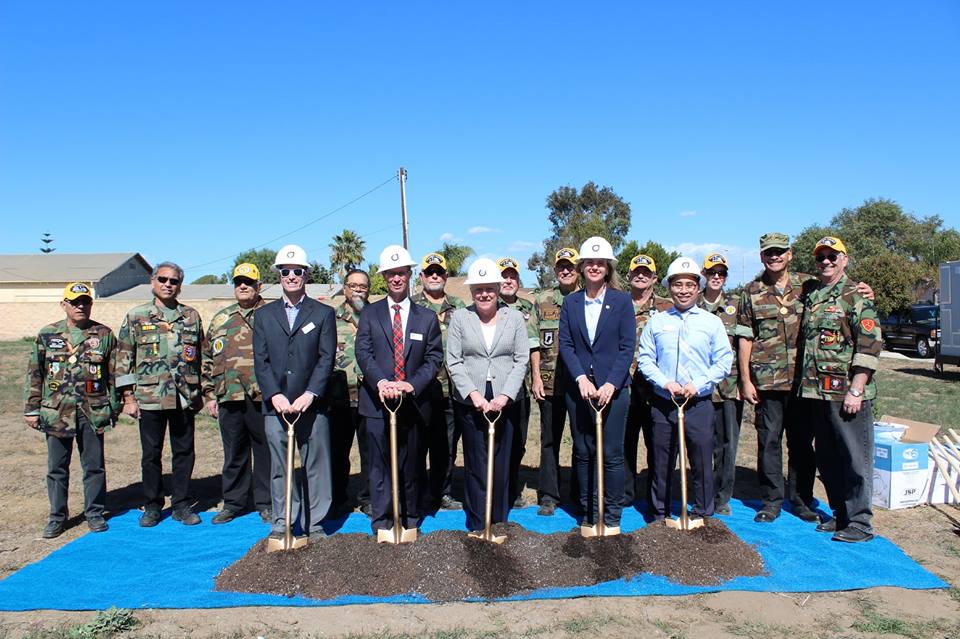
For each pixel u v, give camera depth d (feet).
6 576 15.78
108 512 20.62
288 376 16.60
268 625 13.09
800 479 19.31
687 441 17.49
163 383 18.62
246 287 18.98
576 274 19.62
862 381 16.83
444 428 19.95
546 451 19.81
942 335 57.57
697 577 14.84
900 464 20.04
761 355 18.72
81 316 18.60
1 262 138.51
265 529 18.52
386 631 12.81
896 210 170.09
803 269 157.89
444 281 21.50
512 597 14.17
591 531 16.60
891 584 14.75
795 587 14.57
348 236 143.13
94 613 13.65
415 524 17.98
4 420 36.88
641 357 18.07
